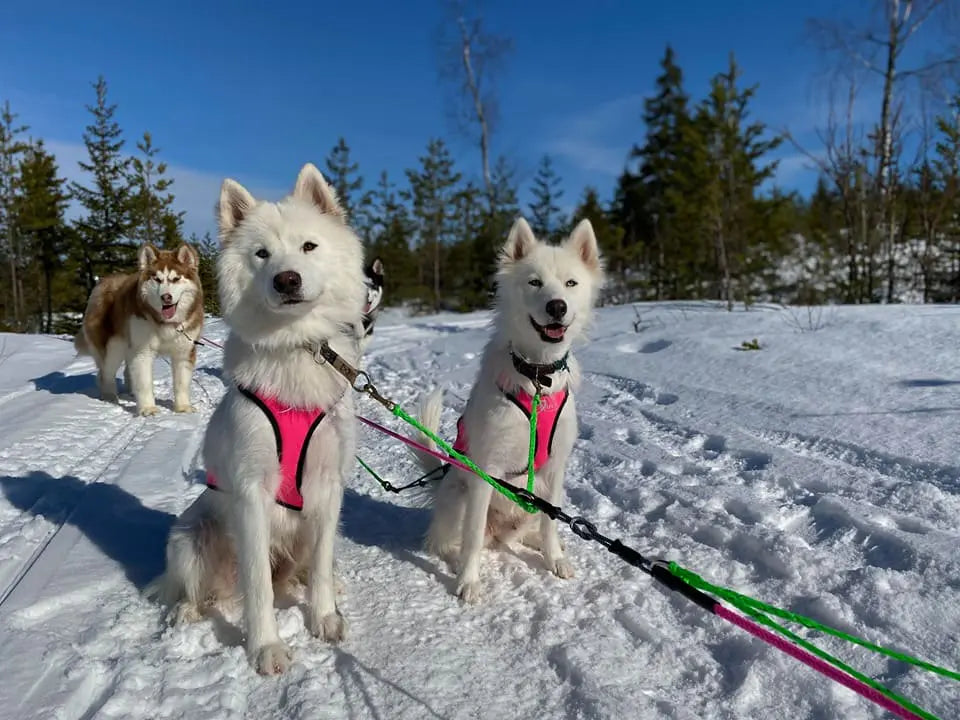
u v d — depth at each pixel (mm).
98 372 2889
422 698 952
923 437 1802
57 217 11406
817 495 1585
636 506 1677
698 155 9234
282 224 1112
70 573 1215
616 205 13898
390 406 1252
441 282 14656
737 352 2967
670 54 13281
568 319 1292
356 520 1675
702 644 1106
